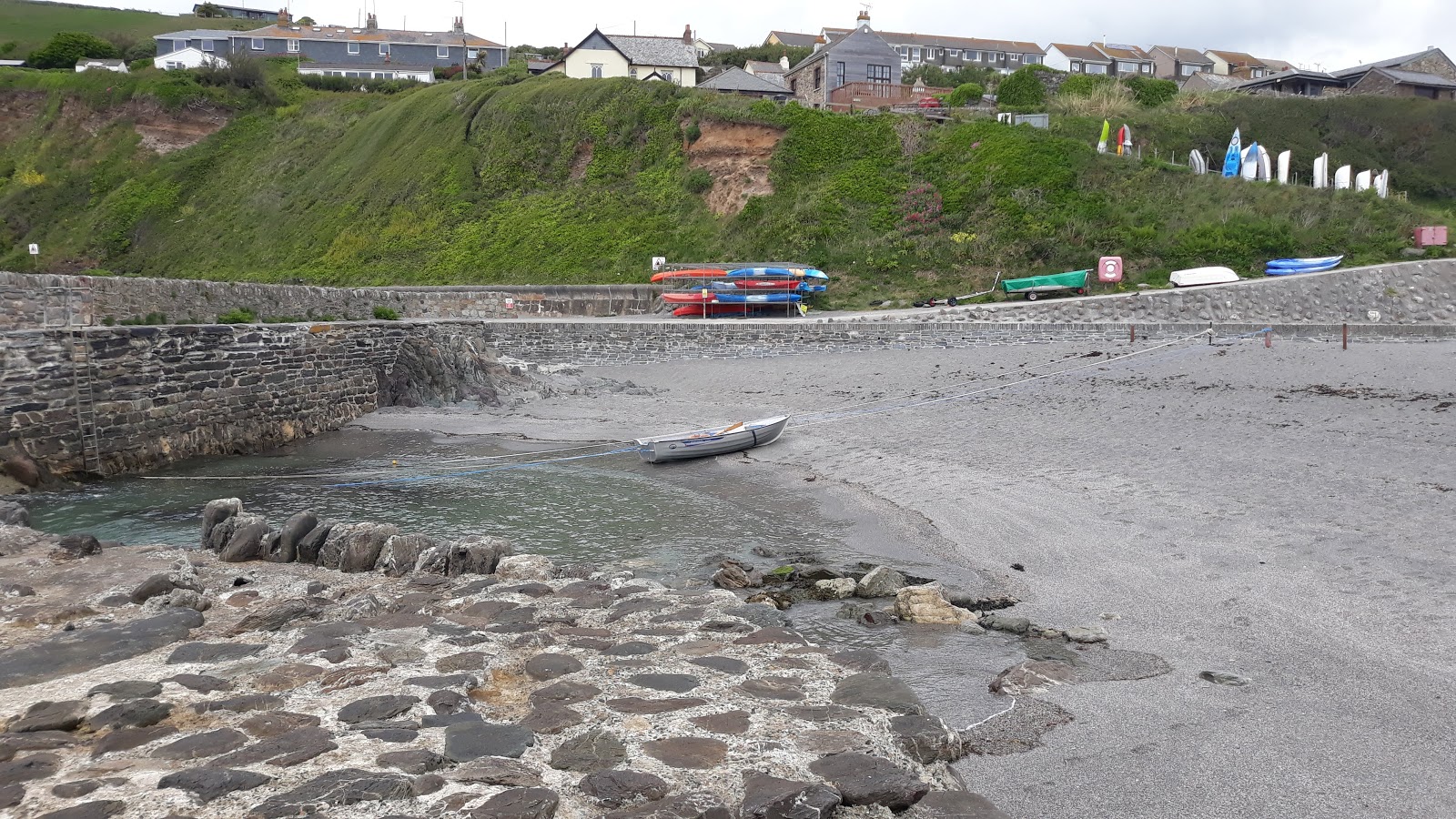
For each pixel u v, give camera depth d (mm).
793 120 45562
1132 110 52938
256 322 22594
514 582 9547
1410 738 5848
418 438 21969
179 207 55906
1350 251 37531
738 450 18672
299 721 5648
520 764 5055
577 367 30531
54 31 88188
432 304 35719
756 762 5164
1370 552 9664
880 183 43094
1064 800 5320
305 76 70312
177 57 76500
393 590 9289
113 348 17844
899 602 9227
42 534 11266
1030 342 28766
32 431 16469
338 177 54531
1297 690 6750
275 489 16688
